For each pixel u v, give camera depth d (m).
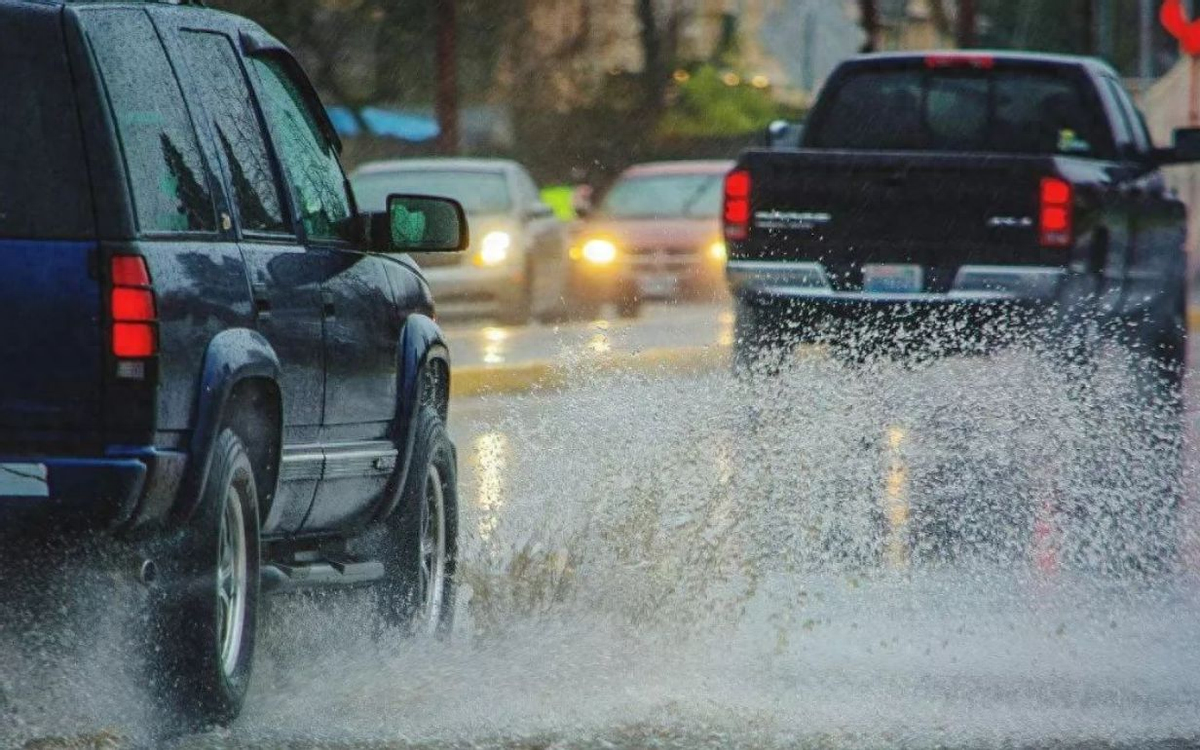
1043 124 39.88
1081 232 35.56
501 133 131.00
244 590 17.58
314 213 20.28
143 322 15.96
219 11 19.69
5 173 16.06
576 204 84.38
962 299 35.53
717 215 78.19
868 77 40.62
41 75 16.23
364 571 20.39
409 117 115.75
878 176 35.78
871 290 35.94
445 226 21.28
